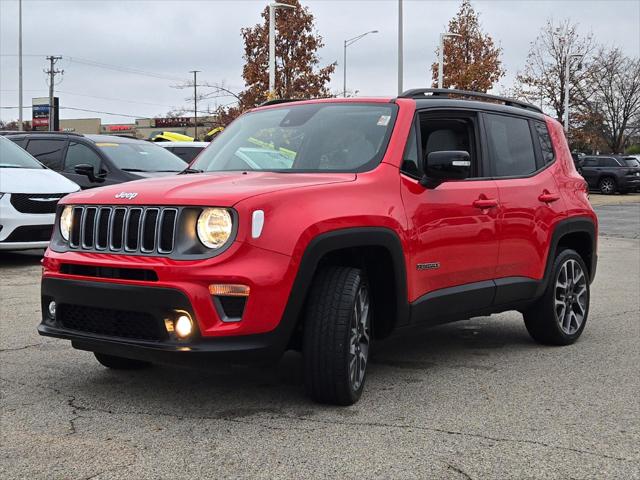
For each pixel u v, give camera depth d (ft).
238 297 13.01
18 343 19.66
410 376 16.98
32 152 41.19
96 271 13.82
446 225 16.56
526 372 17.47
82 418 13.70
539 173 20.10
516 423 13.70
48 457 11.83
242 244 12.96
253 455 11.94
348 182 14.85
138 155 40.86
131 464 11.55
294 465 11.55
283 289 13.17
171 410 14.19
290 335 13.48
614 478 11.26
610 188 121.39
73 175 39.50
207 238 13.10
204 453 12.01
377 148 16.05
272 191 13.61
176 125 308.60
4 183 32.94
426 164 16.02
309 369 14.02
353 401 14.52
